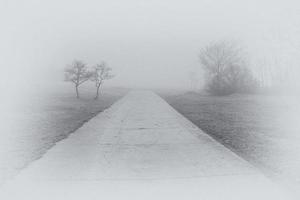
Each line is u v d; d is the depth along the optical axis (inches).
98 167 239.6
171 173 219.8
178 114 653.9
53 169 233.0
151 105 906.7
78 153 288.4
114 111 725.9
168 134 398.0
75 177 215.0
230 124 501.0
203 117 605.3
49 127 459.5
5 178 213.3
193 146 320.8
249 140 355.6
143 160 261.1
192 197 173.6
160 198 173.5
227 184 195.5
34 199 174.7
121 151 295.9
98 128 452.4
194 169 233.0
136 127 463.5
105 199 171.6
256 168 233.1
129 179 208.2
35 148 310.2
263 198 175.0
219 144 331.3
